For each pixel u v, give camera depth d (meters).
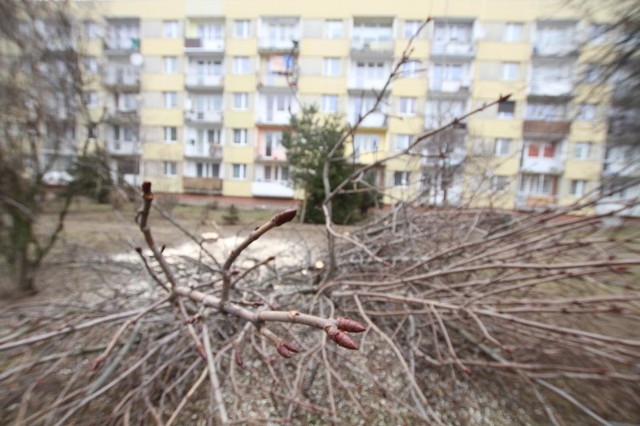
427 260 1.98
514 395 1.85
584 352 1.76
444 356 2.09
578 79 4.83
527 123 13.60
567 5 4.86
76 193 4.00
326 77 15.85
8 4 3.22
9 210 3.29
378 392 1.85
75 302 2.18
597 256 1.97
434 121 9.69
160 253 1.23
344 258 2.80
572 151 13.70
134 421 1.52
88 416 1.52
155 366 1.64
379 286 2.18
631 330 2.24
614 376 1.47
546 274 1.77
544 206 2.57
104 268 3.41
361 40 15.66
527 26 14.24
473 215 3.05
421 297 2.01
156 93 17.17
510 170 13.27
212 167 17.77
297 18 16.16
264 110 16.94
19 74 3.46
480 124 13.12
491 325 2.03
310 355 1.73
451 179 3.02
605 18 4.34
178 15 16.78
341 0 15.63
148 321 1.83
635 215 1.83
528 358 1.98
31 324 1.86
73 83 3.75
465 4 14.67
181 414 1.62
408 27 15.40
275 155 17.19
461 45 14.64
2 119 3.36
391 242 2.54
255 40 16.44
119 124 6.29
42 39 3.46
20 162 3.44
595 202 1.81
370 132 15.54
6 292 3.17
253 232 0.76
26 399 1.33
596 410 1.73
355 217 7.26
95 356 1.82
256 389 1.81
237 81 16.73
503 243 2.21
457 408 1.72
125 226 4.24
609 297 1.47
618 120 4.66
